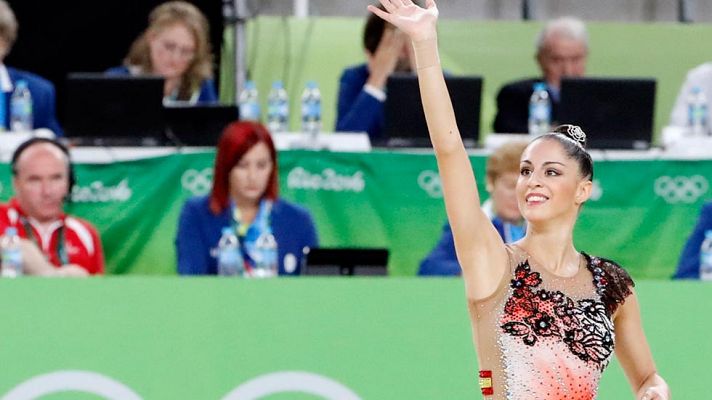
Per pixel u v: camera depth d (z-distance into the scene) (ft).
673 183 63.72
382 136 66.85
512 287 35.35
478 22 81.46
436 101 34.96
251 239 59.21
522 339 35.04
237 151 58.80
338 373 48.65
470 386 48.80
